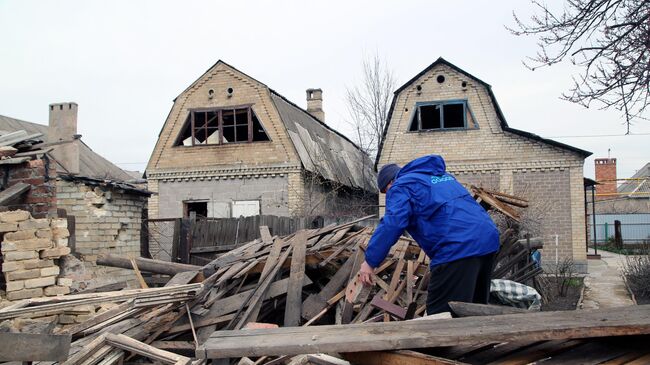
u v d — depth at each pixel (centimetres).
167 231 1667
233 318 517
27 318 491
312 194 1822
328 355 271
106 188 1007
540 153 1603
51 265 541
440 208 346
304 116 2211
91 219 991
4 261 515
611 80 536
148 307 484
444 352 241
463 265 338
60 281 543
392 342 225
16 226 523
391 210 339
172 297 495
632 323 208
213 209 1823
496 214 861
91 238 984
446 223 344
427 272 566
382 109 2427
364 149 2480
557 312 249
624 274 1272
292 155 1770
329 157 2112
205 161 1834
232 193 1812
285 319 542
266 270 580
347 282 571
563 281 1108
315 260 619
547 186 1594
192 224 1209
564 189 1579
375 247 337
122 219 1054
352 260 589
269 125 1800
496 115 1647
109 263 660
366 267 342
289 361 385
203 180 1839
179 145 1867
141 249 1215
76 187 996
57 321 521
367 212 2067
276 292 567
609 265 1744
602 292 1123
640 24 513
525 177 1614
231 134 2098
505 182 1625
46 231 541
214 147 1833
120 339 401
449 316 296
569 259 1455
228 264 615
